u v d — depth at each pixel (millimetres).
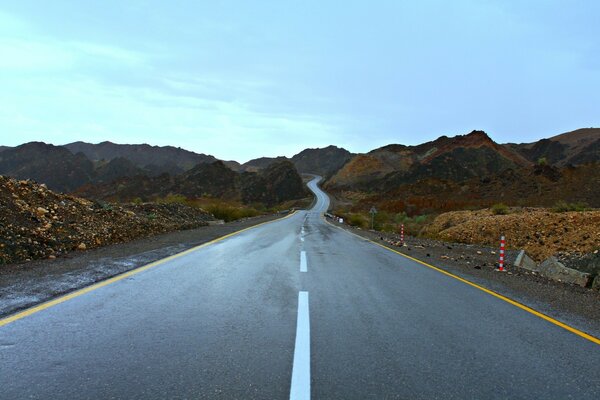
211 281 7090
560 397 3100
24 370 3158
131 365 3332
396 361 3686
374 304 5977
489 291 7617
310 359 3625
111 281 6652
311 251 12875
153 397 2785
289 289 6750
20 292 5598
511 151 193250
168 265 8602
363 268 9797
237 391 2924
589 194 63062
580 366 3812
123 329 4266
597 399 3092
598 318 5953
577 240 17234
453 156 168375
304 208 104312
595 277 9992
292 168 184000
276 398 2838
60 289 5883
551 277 11469
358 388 3066
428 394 3023
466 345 4262
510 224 23359
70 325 4324
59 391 2828
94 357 3471
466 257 14844
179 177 179125
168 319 4699
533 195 70875
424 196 92500
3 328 4141
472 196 81750
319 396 2895
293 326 4641
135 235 14469
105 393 2820
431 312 5664
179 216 24078
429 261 12234
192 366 3359
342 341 4188
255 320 4809
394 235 28859
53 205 12414
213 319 4773
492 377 3426
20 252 8508
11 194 11227
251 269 8648
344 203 128500
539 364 3807
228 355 3641
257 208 83500
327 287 7102
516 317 5648
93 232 12016
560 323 5441
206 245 12844
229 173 185875
